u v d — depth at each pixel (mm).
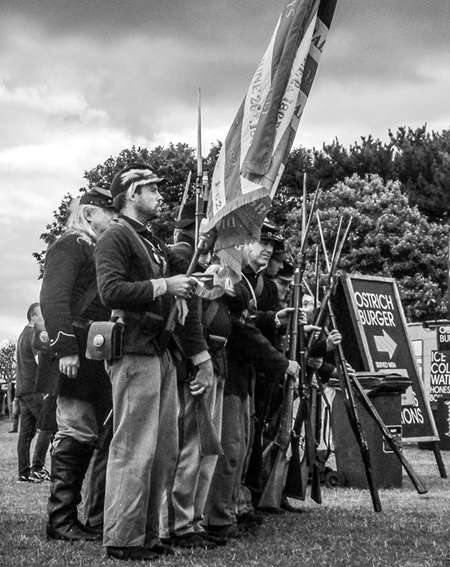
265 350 6676
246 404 6805
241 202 5770
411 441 12438
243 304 6598
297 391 7598
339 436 10477
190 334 6035
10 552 5668
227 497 6570
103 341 5504
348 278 12688
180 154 40781
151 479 5664
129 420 5543
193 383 6035
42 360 9086
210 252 6477
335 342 8414
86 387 6203
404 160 48812
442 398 17656
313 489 7770
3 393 29016
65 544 5941
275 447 7250
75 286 6273
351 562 5578
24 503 8195
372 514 7859
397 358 12734
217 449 6020
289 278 8453
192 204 6891
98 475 6371
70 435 6195
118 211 6020
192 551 5855
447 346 18641
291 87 6043
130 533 5484
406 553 5918
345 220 38312
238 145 5930
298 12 5906
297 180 46219
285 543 6246
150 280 5551
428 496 9430
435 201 46375
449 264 15273
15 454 14883
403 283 38938
